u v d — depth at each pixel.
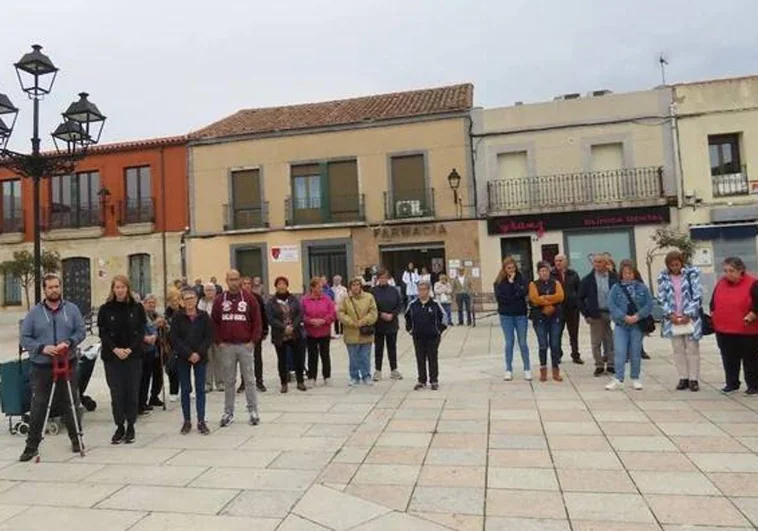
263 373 11.30
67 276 26.33
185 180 25.44
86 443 6.67
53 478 5.48
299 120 25.34
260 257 24.73
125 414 6.73
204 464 5.73
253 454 6.00
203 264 25.08
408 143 23.62
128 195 25.98
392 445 6.13
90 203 26.31
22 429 7.22
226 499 4.78
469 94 25.08
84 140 11.27
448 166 23.31
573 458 5.50
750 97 21.53
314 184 24.59
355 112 25.12
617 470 5.14
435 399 8.27
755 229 21.14
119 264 25.77
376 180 23.86
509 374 9.48
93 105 11.25
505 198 22.86
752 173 21.42
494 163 23.05
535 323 9.30
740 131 21.53
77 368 6.64
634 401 7.67
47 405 6.20
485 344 14.11
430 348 9.10
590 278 9.59
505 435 6.34
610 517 4.21
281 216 24.58
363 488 4.93
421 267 23.64
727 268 7.88
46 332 6.27
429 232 23.33
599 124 22.28
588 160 22.34
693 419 6.68
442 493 4.77
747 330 7.70
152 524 4.36
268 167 24.72
